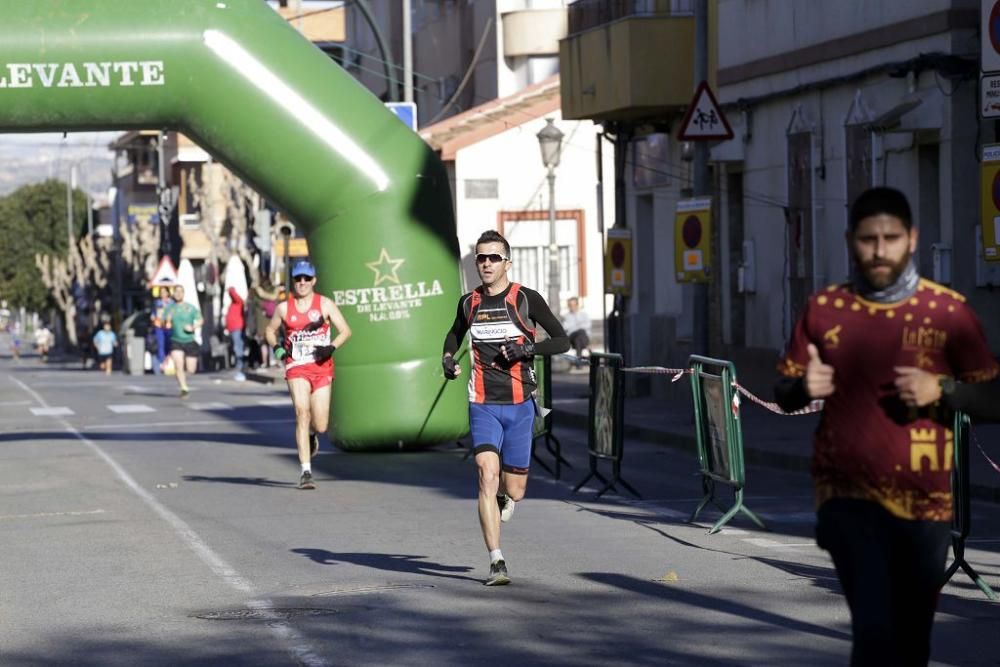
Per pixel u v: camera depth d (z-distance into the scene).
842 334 6.89
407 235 22.67
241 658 9.57
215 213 73.44
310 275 18.92
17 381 54.53
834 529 6.89
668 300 34.22
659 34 30.67
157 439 26.59
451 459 22.45
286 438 26.59
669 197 33.75
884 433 6.83
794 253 27.75
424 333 22.75
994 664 9.23
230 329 49.31
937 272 22.53
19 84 21.69
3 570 13.15
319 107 22.41
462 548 13.95
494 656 9.52
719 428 15.12
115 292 93.06
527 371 12.16
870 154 24.75
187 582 12.35
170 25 21.91
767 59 28.44
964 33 22.52
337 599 11.49
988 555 13.38
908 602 7.00
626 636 10.06
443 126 51.88
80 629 10.58
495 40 54.62
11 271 146.75
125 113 22.20
